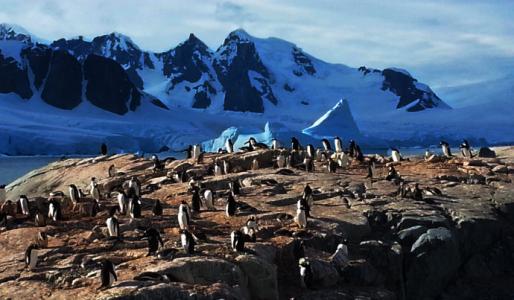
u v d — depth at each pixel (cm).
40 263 1950
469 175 3716
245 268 1955
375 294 2194
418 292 2534
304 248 2277
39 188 4544
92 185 3238
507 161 4422
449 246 2589
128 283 1686
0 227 2473
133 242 2162
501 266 2834
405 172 3862
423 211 2792
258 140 10675
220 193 3155
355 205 2884
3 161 13662
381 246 2486
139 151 17462
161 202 2984
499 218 2972
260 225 2478
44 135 17088
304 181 3444
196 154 4603
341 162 4056
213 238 2236
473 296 2650
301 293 2098
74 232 2353
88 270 1869
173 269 1792
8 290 1719
